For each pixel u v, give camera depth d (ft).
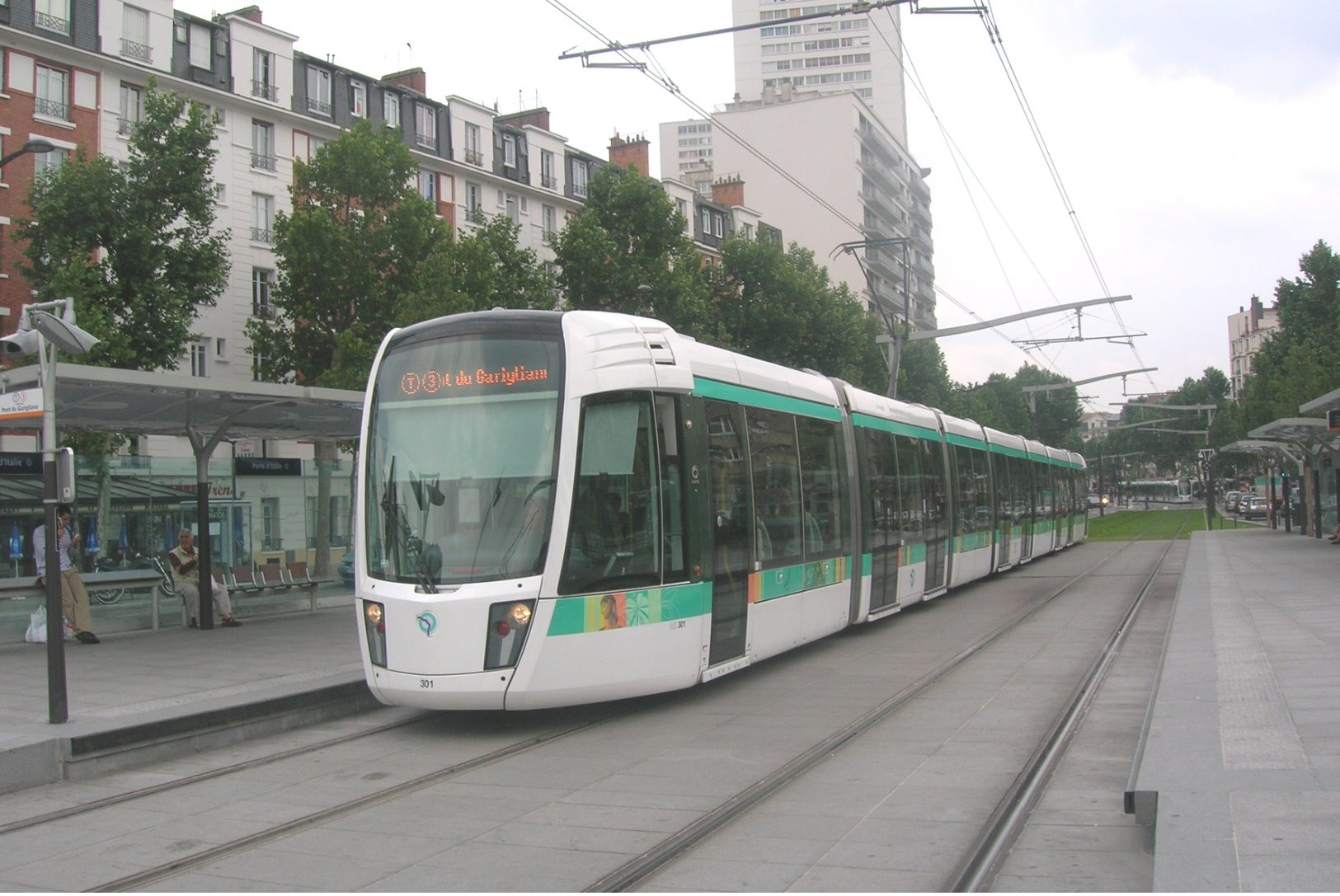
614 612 33.27
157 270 100.78
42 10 123.44
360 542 34.06
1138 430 433.89
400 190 116.16
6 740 28.02
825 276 160.86
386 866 20.49
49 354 31.83
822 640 54.85
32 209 98.37
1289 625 48.42
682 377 36.81
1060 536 121.29
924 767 27.37
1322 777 21.59
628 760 29.19
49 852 22.02
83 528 65.36
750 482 41.14
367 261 112.88
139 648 48.24
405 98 166.30
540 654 31.68
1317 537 140.36
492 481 32.83
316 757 30.83
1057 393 339.57
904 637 54.29
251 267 143.64
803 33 507.30
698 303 129.70
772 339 148.87
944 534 69.72
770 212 310.24
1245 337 540.93
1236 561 100.58
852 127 304.71
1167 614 61.72
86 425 55.57
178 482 69.72
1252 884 15.83
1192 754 23.77
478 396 33.76
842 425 52.54
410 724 35.40
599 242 127.65
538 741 31.89
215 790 27.09
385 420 34.60
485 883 19.33
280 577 67.15
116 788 27.37
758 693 39.29
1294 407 156.04
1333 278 189.26
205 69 139.13
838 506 50.57
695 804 24.43
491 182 179.93
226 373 140.26
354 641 49.78
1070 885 18.45
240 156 143.02
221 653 46.09
